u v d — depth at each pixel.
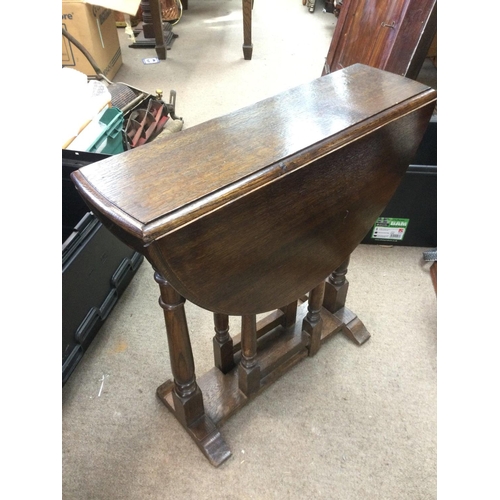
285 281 0.80
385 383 1.19
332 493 0.98
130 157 0.63
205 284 0.64
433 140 1.59
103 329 1.32
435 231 1.54
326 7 3.61
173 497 0.98
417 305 1.40
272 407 1.14
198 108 2.34
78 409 1.13
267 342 1.15
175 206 0.55
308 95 0.79
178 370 0.90
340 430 1.09
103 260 1.24
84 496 0.98
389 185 0.89
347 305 1.39
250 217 0.63
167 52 2.99
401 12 1.63
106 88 1.78
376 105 0.76
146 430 1.09
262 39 3.15
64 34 1.94
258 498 0.98
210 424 1.04
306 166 0.66
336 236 0.84
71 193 1.36
